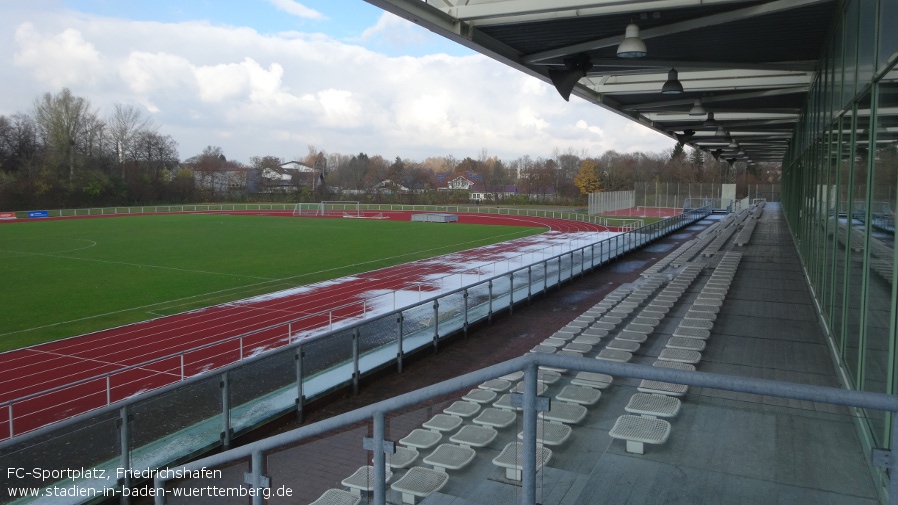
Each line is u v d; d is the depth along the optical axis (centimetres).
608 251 2291
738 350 747
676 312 1023
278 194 8731
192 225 5238
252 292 2228
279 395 823
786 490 253
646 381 279
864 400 205
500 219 5959
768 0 980
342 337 925
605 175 8081
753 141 3231
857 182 632
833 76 948
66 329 1723
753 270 1520
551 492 293
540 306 1558
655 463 275
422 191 9044
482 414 314
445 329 1193
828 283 846
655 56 1412
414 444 317
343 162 10788
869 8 600
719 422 269
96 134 7788
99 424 632
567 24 1125
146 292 2244
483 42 1180
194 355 1458
